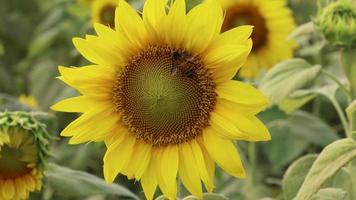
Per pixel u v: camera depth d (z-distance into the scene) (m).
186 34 0.73
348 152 0.71
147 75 0.74
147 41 0.74
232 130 0.71
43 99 1.38
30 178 0.83
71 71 0.73
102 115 0.75
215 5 0.72
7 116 0.81
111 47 0.74
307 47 1.26
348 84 0.91
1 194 0.83
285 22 1.16
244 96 0.72
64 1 1.50
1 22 1.65
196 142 0.74
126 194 0.87
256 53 1.16
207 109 0.74
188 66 0.73
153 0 0.72
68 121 1.27
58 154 1.21
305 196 0.69
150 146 0.75
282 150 1.10
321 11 0.86
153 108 0.75
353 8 0.85
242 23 1.15
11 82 1.50
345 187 0.81
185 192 0.93
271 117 1.12
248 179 1.08
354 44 0.85
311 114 1.19
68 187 0.85
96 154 1.22
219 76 0.73
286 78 0.89
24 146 0.82
